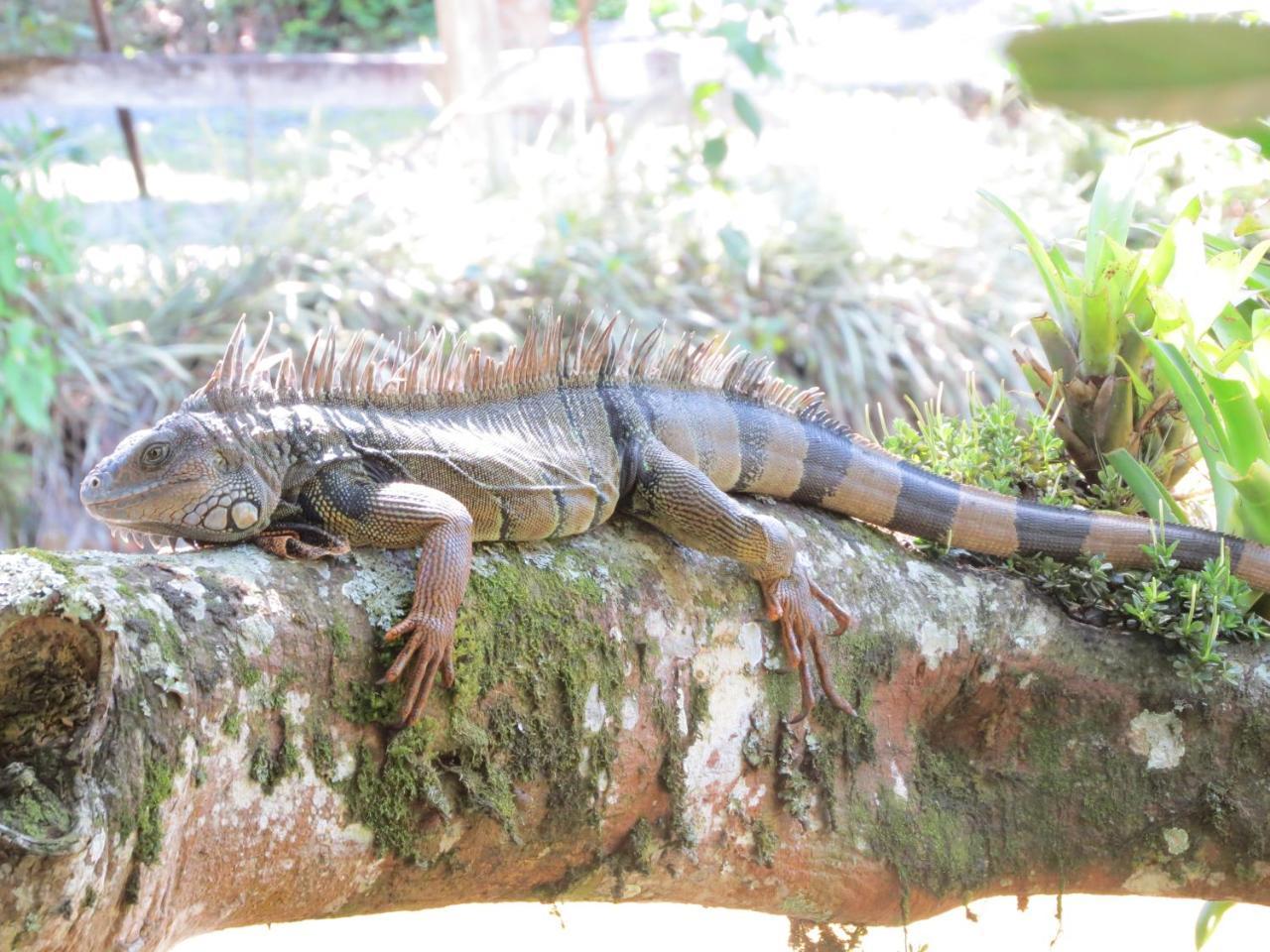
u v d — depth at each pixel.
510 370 3.41
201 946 4.77
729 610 3.26
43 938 1.92
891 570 3.68
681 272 9.62
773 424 3.83
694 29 10.29
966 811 3.54
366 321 8.80
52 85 9.28
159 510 2.76
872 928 4.01
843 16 10.77
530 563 3.07
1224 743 3.55
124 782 2.09
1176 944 4.74
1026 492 4.31
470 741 2.73
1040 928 4.75
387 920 5.00
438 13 9.84
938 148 10.46
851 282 9.43
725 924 4.98
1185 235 3.68
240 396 2.96
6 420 8.10
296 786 2.51
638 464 3.42
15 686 2.05
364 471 2.98
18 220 8.19
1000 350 9.19
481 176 10.09
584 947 4.83
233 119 11.32
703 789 3.14
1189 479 5.11
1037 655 3.60
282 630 2.52
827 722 3.36
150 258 9.20
